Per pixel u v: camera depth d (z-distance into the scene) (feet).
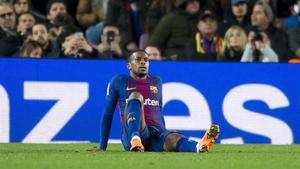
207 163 51.34
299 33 112.57
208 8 111.96
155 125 66.08
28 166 48.65
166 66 95.45
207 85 96.07
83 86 94.17
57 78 93.66
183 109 95.40
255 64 97.14
